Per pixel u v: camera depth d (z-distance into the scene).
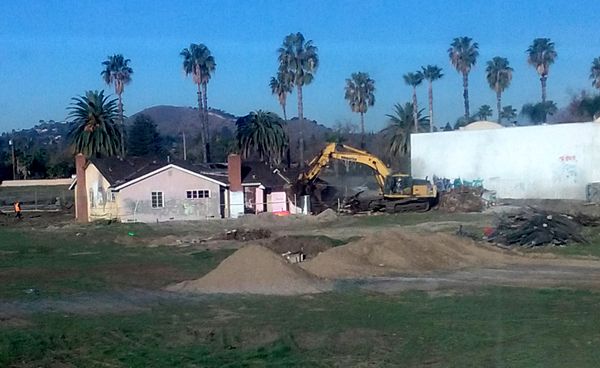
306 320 20.91
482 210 60.41
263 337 18.78
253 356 16.50
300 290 26.45
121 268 33.97
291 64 99.38
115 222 61.66
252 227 54.25
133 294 26.58
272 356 16.47
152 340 18.67
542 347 16.66
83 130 87.81
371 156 63.38
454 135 71.25
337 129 122.06
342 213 61.91
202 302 24.62
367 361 15.85
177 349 17.48
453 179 71.25
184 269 33.22
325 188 67.62
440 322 20.06
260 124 96.00
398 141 102.19
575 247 36.62
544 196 66.81
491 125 74.81
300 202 64.56
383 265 31.59
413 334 18.56
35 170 122.12
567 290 25.25
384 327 19.59
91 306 24.25
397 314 21.45
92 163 67.69
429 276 29.47
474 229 46.69
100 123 88.00
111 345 18.09
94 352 17.28
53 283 29.53
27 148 138.62
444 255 33.09
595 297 23.72
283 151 99.50
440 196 63.12
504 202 64.50
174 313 22.67
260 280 27.23
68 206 80.69
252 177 67.25
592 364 14.99
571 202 61.41
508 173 68.56
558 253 35.06
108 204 66.00
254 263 27.84
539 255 34.53
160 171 63.66
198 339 18.70
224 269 27.97
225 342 18.27
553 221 38.06
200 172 64.50
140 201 63.50
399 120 103.19
